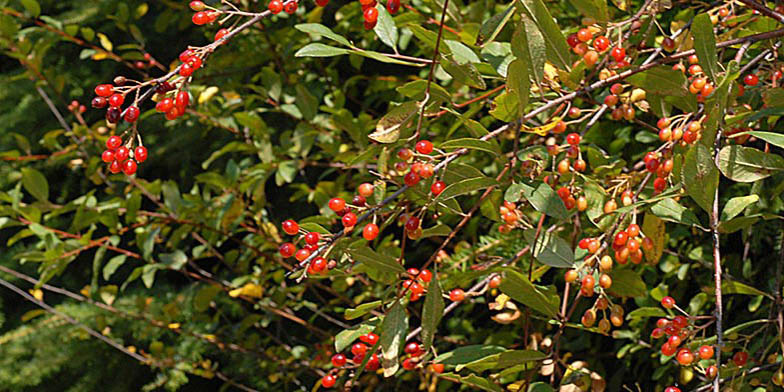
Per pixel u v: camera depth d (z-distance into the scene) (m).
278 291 2.27
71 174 4.09
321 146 1.98
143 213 2.08
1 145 4.15
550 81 1.43
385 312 1.42
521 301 1.42
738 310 1.71
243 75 2.37
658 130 1.49
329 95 2.14
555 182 1.44
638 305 1.71
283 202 3.15
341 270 1.43
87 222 2.07
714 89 1.36
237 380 2.99
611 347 1.90
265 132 1.98
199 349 2.88
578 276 1.42
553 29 1.38
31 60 2.28
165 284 3.76
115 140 1.33
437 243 2.20
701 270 1.74
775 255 1.66
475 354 1.42
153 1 3.56
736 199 1.38
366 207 1.39
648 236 1.43
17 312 4.12
